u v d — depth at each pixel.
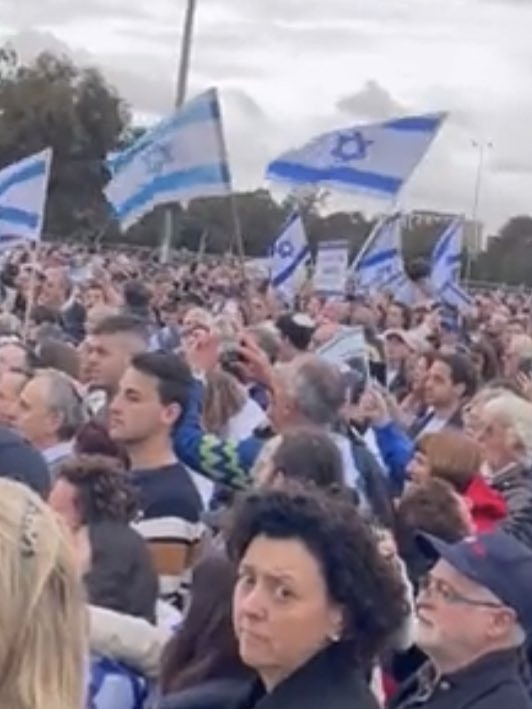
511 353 15.82
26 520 2.16
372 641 3.48
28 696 2.08
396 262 21.59
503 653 4.32
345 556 3.44
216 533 5.32
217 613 3.94
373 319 18.88
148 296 18.09
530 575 4.32
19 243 17.17
